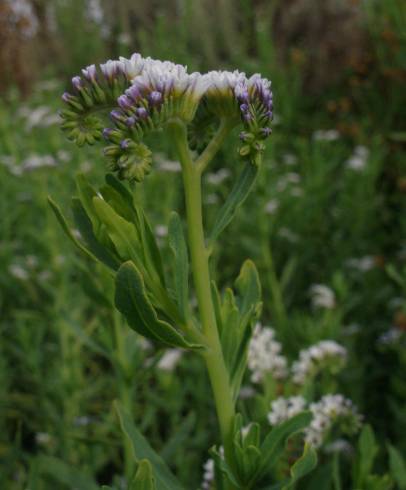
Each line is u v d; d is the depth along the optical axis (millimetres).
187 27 1480
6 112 1154
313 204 888
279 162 1095
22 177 834
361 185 872
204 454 541
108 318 368
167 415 599
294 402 376
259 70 1242
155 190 816
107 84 212
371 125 1092
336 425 448
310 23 1335
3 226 804
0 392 602
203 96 220
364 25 1240
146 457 235
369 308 734
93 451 507
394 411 549
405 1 1069
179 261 219
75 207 226
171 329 211
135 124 202
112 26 1658
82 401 583
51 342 700
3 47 1518
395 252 855
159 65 210
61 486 432
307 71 1300
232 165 964
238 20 1496
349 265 791
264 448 234
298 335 620
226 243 832
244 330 239
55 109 1084
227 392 229
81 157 839
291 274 794
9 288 748
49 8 1618
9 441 579
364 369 635
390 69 1059
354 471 292
